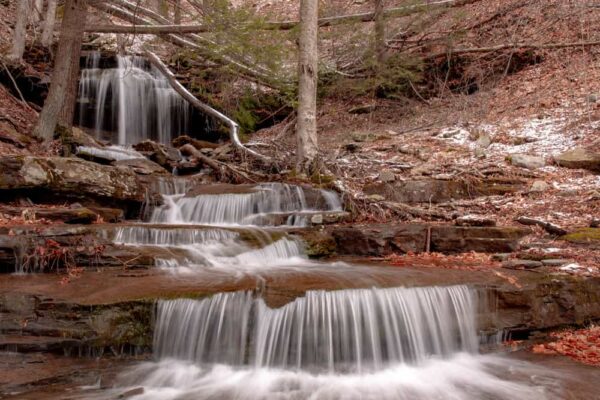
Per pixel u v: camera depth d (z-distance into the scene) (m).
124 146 13.82
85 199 8.81
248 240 7.75
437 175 11.00
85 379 4.80
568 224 8.50
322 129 17.05
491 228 8.18
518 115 14.09
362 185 10.88
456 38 17.11
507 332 6.15
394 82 17.22
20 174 8.22
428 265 7.26
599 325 6.52
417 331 5.72
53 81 11.82
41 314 5.24
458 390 4.88
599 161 10.51
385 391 4.84
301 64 12.11
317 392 4.76
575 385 4.93
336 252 8.48
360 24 17.30
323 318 5.44
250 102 17.31
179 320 5.34
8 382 4.46
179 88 15.53
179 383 4.88
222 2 13.60
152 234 7.46
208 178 11.90
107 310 5.20
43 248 6.44
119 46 18.16
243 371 5.25
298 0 24.50
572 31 16.22
